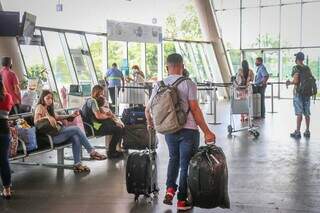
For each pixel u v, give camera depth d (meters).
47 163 6.96
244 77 11.88
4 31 10.01
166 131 4.30
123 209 4.63
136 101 10.17
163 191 5.31
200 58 23.39
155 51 20.73
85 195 5.18
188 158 4.40
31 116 6.57
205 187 4.09
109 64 17.41
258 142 8.84
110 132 7.36
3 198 5.08
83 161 7.18
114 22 14.13
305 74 9.16
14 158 5.65
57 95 14.61
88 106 7.32
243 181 5.74
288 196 5.05
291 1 22.45
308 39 22.23
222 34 24.23
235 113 9.77
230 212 4.47
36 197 5.11
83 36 16.31
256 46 23.59
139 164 4.85
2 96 4.92
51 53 14.91
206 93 19.33
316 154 7.51
